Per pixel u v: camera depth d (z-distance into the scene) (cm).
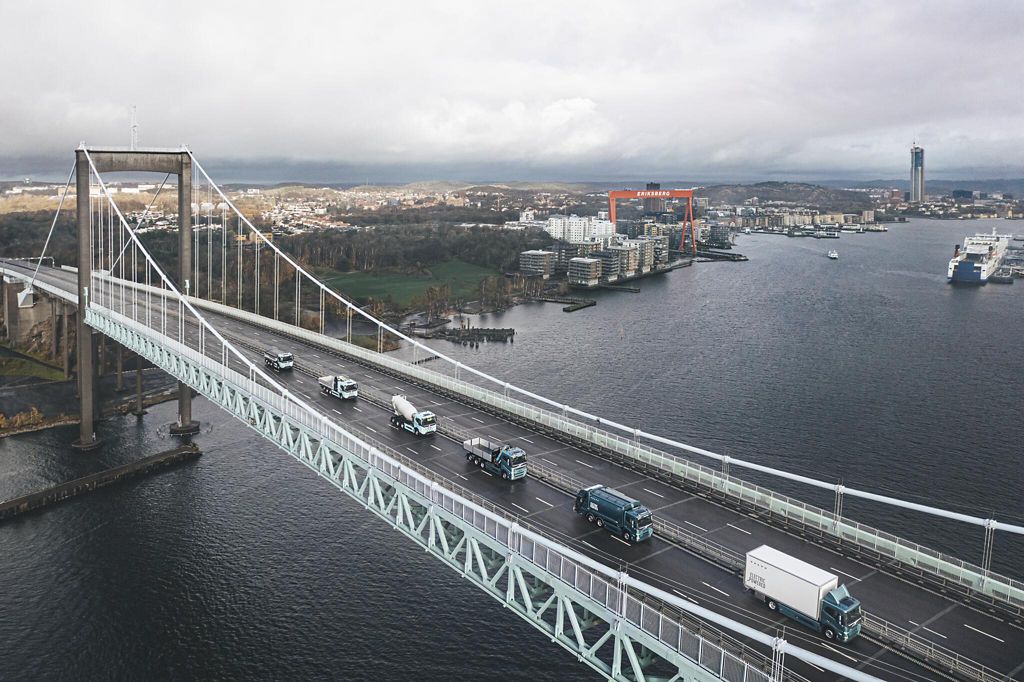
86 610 7400
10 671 6606
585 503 5766
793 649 3706
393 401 8031
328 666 6681
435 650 6888
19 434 12088
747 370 15800
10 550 8431
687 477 6638
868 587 4928
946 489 10006
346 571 8025
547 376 15488
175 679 6531
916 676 4031
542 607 4891
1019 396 14012
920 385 14688
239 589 7725
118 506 9444
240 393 7938
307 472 10419
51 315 16500
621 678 4431
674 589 4838
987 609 4694
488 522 5159
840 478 10319
